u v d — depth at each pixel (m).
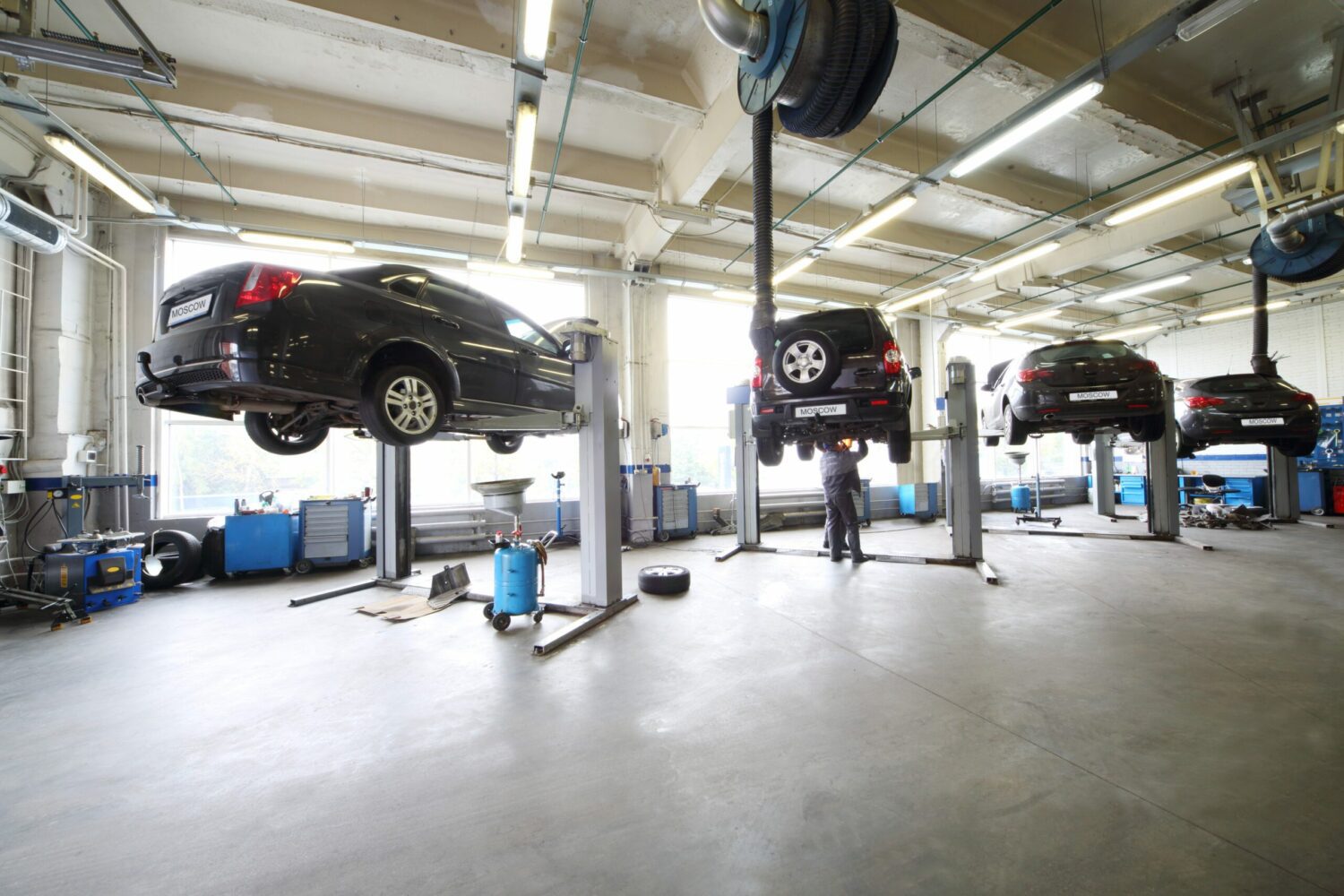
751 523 7.09
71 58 3.30
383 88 5.19
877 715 2.33
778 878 1.40
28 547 5.25
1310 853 1.45
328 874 1.45
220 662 3.17
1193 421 7.13
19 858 1.53
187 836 1.62
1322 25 4.57
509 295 8.16
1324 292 9.12
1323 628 3.36
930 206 7.73
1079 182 7.05
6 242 5.07
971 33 4.28
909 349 11.24
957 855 1.47
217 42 4.60
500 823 1.66
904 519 10.50
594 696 2.60
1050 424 6.00
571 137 6.10
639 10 4.43
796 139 5.43
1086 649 3.11
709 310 9.94
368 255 7.23
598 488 4.05
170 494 6.44
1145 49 3.72
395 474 5.35
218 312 2.63
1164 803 1.68
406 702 2.58
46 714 2.50
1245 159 5.02
